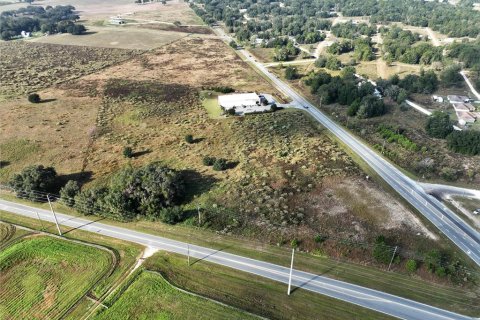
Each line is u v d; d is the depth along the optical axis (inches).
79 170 3297.2
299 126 4143.7
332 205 2733.8
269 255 2325.3
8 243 2471.7
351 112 4429.1
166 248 2394.2
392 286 2095.2
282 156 3442.4
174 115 4488.2
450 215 2679.6
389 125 4079.7
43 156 3528.5
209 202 2800.2
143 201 2652.6
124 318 1942.7
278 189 2918.3
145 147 3695.9
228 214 2662.4
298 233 2465.6
